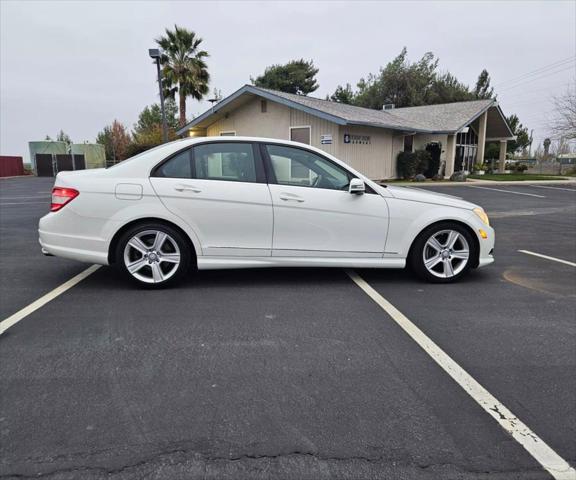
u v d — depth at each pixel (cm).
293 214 429
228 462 194
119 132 4406
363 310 383
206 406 236
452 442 209
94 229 412
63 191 412
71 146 3425
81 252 414
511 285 464
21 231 777
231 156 432
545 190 1709
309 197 431
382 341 321
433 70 4053
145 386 255
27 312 369
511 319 366
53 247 416
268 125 1798
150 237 426
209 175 427
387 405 239
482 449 205
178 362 285
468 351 306
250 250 431
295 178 440
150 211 412
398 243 451
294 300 407
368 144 1831
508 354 303
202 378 265
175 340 318
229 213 421
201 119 1853
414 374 274
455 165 2498
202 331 334
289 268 523
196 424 221
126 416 226
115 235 417
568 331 343
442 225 456
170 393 248
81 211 408
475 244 468
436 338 327
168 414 229
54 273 492
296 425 221
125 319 356
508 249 657
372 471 190
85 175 421
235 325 346
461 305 399
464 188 1766
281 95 1700
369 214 440
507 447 206
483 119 2539
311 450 203
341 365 284
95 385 255
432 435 214
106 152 4297
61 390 249
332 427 220
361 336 329
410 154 2036
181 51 2391
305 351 303
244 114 1859
